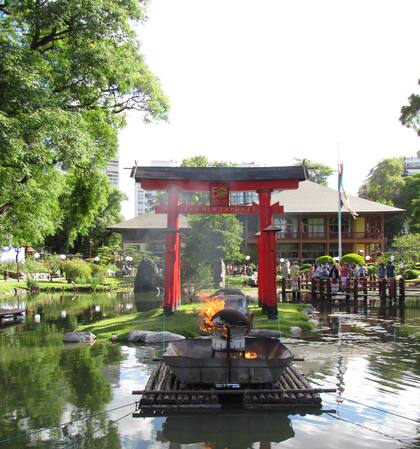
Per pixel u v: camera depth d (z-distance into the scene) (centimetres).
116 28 1620
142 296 2942
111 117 2002
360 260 3344
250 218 5566
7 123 1180
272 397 787
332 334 1462
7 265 3931
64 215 2325
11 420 734
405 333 1480
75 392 873
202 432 683
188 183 1697
